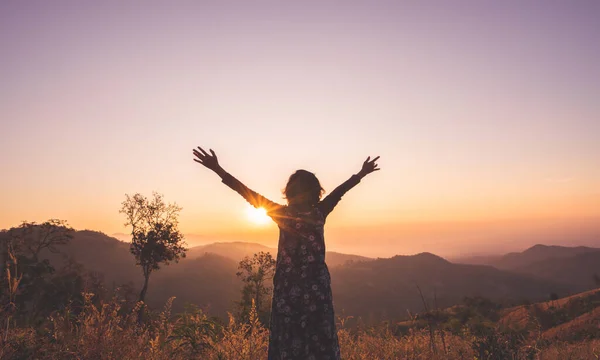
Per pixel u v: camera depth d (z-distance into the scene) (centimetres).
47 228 3472
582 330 894
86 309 359
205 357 387
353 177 344
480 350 464
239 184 320
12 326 333
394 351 516
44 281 2784
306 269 292
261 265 1823
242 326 396
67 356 318
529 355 455
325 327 284
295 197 314
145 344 373
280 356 279
